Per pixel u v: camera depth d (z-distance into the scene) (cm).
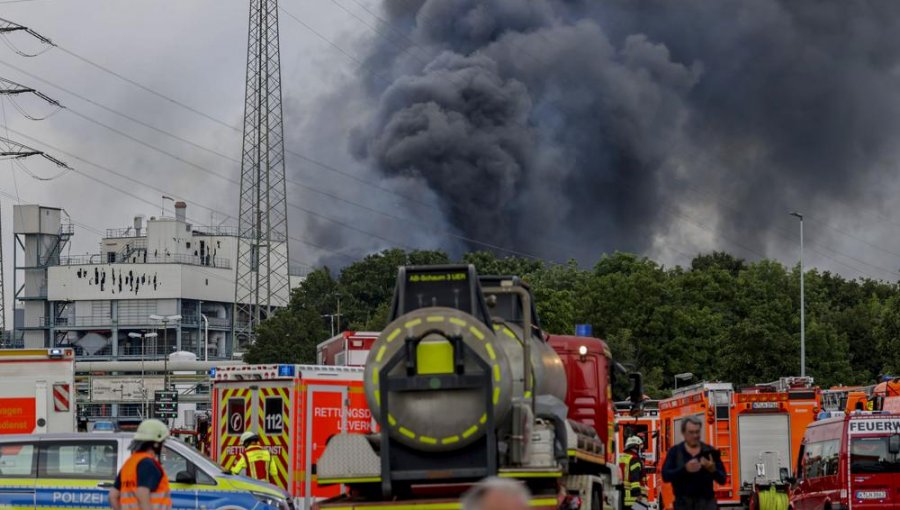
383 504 1276
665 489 3450
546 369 1630
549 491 1327
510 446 1319
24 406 2891
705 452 1484
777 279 10819
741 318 9794
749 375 7625
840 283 12706
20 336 16575
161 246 16400
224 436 2316
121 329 16075
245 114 9712
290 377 2289
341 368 2356
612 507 2044
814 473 2438
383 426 1274
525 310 1547
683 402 3444
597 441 1797
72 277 16225
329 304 12812
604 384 2142
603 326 8788
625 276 10106
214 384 2331
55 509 1772
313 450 2300
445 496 1300
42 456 1794
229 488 1838
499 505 490
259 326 10344
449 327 1284
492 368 1273
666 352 8775
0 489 1778
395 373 1280
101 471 1783
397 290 1375
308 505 2277
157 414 6531
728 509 3356
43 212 16762
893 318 6775
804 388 3316
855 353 10031
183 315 16088
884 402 3219
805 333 8112
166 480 1302
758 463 3269
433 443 1267
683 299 9725
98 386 9144
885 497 2239
